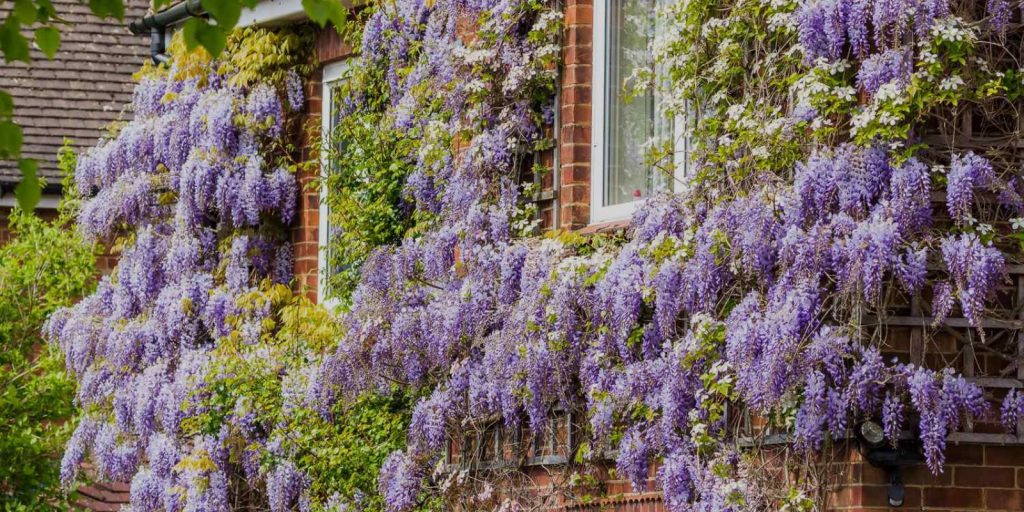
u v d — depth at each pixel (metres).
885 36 8.15
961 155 8.23
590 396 9.58
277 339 13.95
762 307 8.42
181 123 15.28
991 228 8.05
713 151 9.19
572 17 10.93
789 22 8.55
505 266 10.69
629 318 9.32
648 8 10.51
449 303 11.08
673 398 8.98
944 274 8.17
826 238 8.05
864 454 8.14
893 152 8.08
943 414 7.87
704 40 9.40
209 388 13.69
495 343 10.45
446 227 11.46
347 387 11.92
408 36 13.29
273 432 12.98
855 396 7.96
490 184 11.24
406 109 13.05
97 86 20.81
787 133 8.52
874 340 8.12
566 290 9.80
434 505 11.42
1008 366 8.22
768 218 8.41
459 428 11.32
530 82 11.14
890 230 7.86
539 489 10.76
